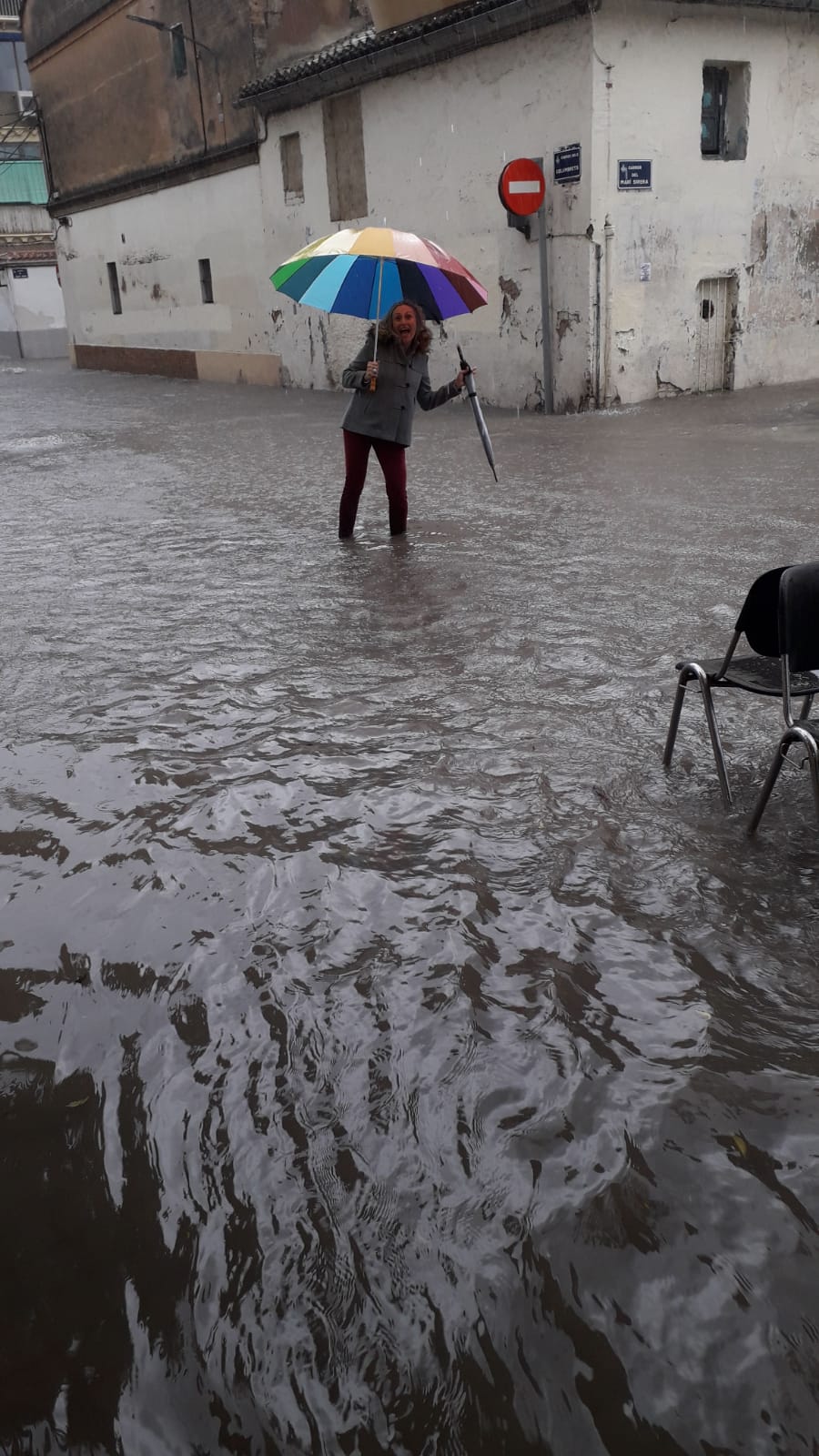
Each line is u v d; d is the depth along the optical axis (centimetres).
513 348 1612
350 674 505
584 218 1448
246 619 602
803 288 1702
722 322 1641
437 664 514
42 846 354
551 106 1455
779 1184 212
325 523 857
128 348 2984
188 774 404
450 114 1634
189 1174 220
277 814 369
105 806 380
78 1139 230
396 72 1711
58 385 2695
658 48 1429
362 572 693
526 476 1023
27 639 582
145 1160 223
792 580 323
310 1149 224
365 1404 173
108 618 617
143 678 512
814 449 1089
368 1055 252
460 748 418
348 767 404
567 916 304
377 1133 228
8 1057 256
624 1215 206
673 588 625
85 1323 189
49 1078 248
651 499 884
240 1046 256
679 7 1428
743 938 292
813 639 330
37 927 308
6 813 378
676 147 1490
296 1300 191
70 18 2789
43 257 4200
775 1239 200
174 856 344
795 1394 173
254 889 323
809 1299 188
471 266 1666
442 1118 231
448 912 307
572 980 277
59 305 4300
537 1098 236
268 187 2169
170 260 2638
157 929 305
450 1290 191
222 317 2475
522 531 792
